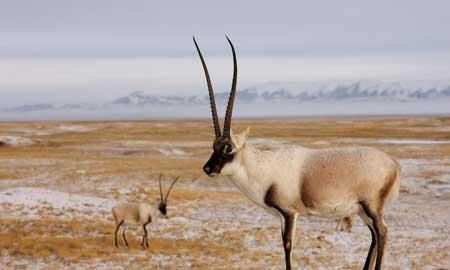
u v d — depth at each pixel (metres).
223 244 28.64
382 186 17.17
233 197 48.62
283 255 25.94
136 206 27.03
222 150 17.14
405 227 36.91
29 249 25.44
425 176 61.00
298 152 17.62
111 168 69.00
